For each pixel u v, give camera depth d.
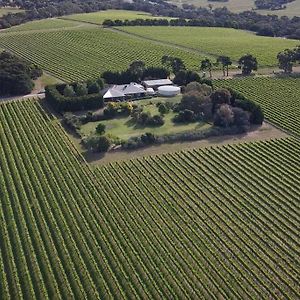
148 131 118.81
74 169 100.25
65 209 86.44
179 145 112.19
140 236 79.62
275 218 85.88
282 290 68.94
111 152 108.12
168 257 74.81
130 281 70.31
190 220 84.50
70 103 129.62
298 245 79.19
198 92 131.62
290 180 98.25
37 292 67.81
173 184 95.62
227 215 86.06
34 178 96.25
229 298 67.31
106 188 93.69
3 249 76.12
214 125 122.75
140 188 93.88
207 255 75.75
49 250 76.12
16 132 116.31
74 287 68.81
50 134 116.12
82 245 77.25
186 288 68.75
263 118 126.44
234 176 98.88
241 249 77.25
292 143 114.62
